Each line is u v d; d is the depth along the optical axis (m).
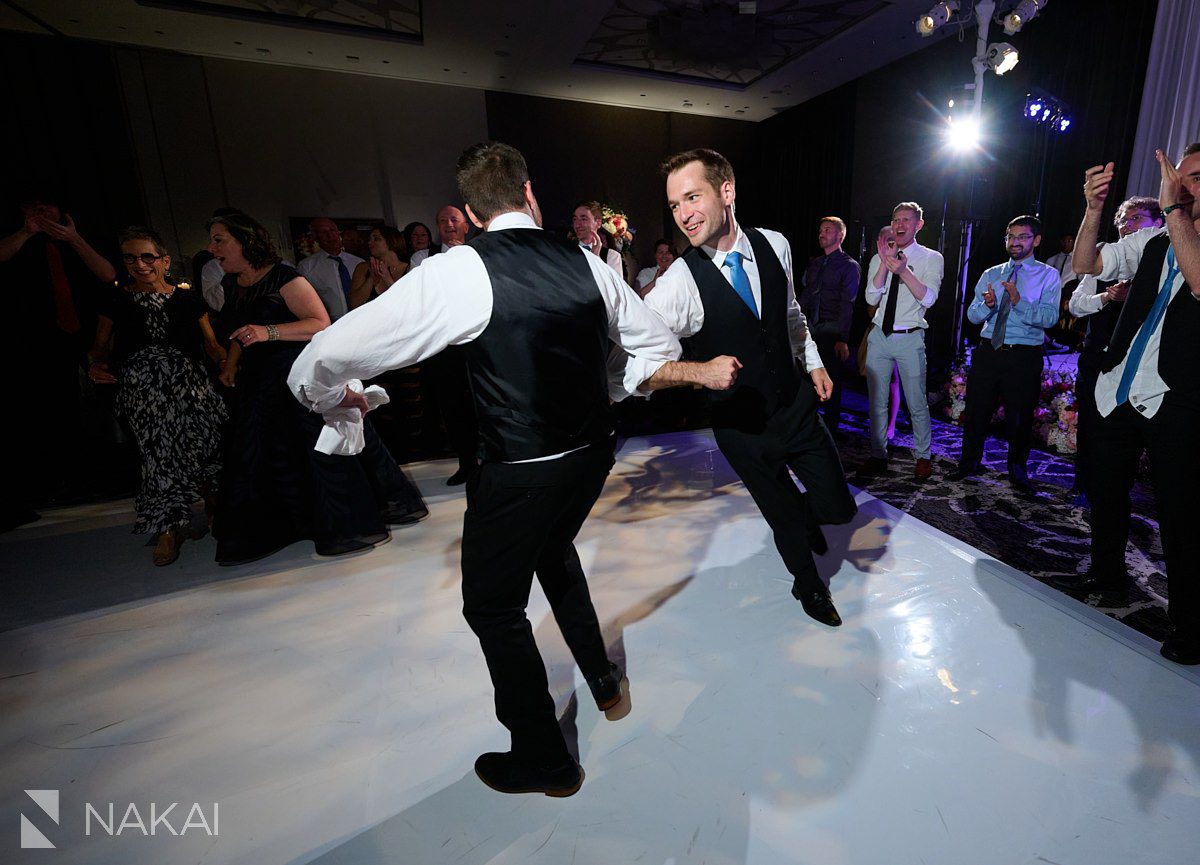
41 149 6.47
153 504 2.68
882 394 3.54
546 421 1.22
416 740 1.65
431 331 1.17
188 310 2.67
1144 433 1.80
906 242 3.41
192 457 2.75
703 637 2.03
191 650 2.09
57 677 1.97
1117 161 5.35
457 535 2.94
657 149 9.18
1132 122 5.22
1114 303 2.68
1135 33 5.14
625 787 1.46
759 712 1.68
